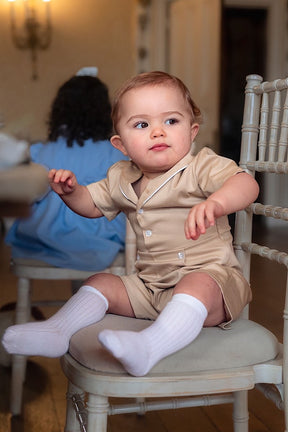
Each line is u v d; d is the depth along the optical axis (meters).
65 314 1.04
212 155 1.08
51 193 1.78
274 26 6.14
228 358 0.98
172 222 1.10
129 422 1.70
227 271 1.07
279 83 1.20
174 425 1.68
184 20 5.78
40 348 0.98
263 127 1.29
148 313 1.11
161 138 1.05
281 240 5.05
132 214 1.16
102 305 1.08
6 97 5.92
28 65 5.93
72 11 5.99
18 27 5.89
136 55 6.11
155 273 1.13
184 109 1.07
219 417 1.74
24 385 1.94
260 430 1.63
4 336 0.97
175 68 5.92
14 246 1.74
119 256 1.76
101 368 0.94
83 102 1.93
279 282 3.41
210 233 1.11
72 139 1.92
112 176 1.20
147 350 0.90
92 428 0.93
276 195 6.16
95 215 1.22
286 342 1.02
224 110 6.95
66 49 6.02
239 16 6.76
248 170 1.30
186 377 0.93
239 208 0.95
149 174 1.12
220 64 5.50
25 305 1.70
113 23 6.06
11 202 0.72
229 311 1.02
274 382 1.02
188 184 1.07
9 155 0.71
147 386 0.92
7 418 1.69
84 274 1.68
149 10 6.03
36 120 5.89
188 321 0.94
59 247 1.70
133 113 1.06
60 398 1.85
